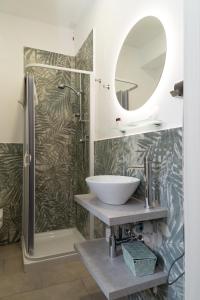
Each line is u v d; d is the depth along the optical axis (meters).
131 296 1.50
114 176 1.62
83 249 1.50
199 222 0.69
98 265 1.29
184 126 0.75
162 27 1.29
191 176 0.71
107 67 2.00
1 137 2.49
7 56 2.55
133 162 1.54
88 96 2.40
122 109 1.74
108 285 1.10
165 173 1.21
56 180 2.68
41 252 2.09
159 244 1.25
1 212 2.13
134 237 1.45
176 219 1.12
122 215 1.12
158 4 1.33
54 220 2.66
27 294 1.59
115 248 1.41
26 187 2.11
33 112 2.01
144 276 1.17
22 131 2.57
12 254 2.21
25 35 2.64
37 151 2.59
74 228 2.74
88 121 2.39
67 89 2.77
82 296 1.57
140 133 1.46
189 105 0.73
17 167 2.55
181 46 1.14
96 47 2.24
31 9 2.51
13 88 2.56
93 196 1.58
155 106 1.33
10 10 2.52
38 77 2.62
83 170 2.52
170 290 1.16
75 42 2.84
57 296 1.57
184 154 0.75
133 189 1.30
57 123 2.70
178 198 1.11
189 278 0.71
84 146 2.50
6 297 1.56
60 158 2.71
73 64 2.84
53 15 2.62
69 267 1.96
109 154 1.92
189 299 0.71
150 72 1.40
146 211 1.17
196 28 0.71
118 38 1.81
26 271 1.87
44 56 2.72
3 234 2.44
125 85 1.70
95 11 2.26
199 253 0.68
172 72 1.20
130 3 1.63
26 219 2.09
